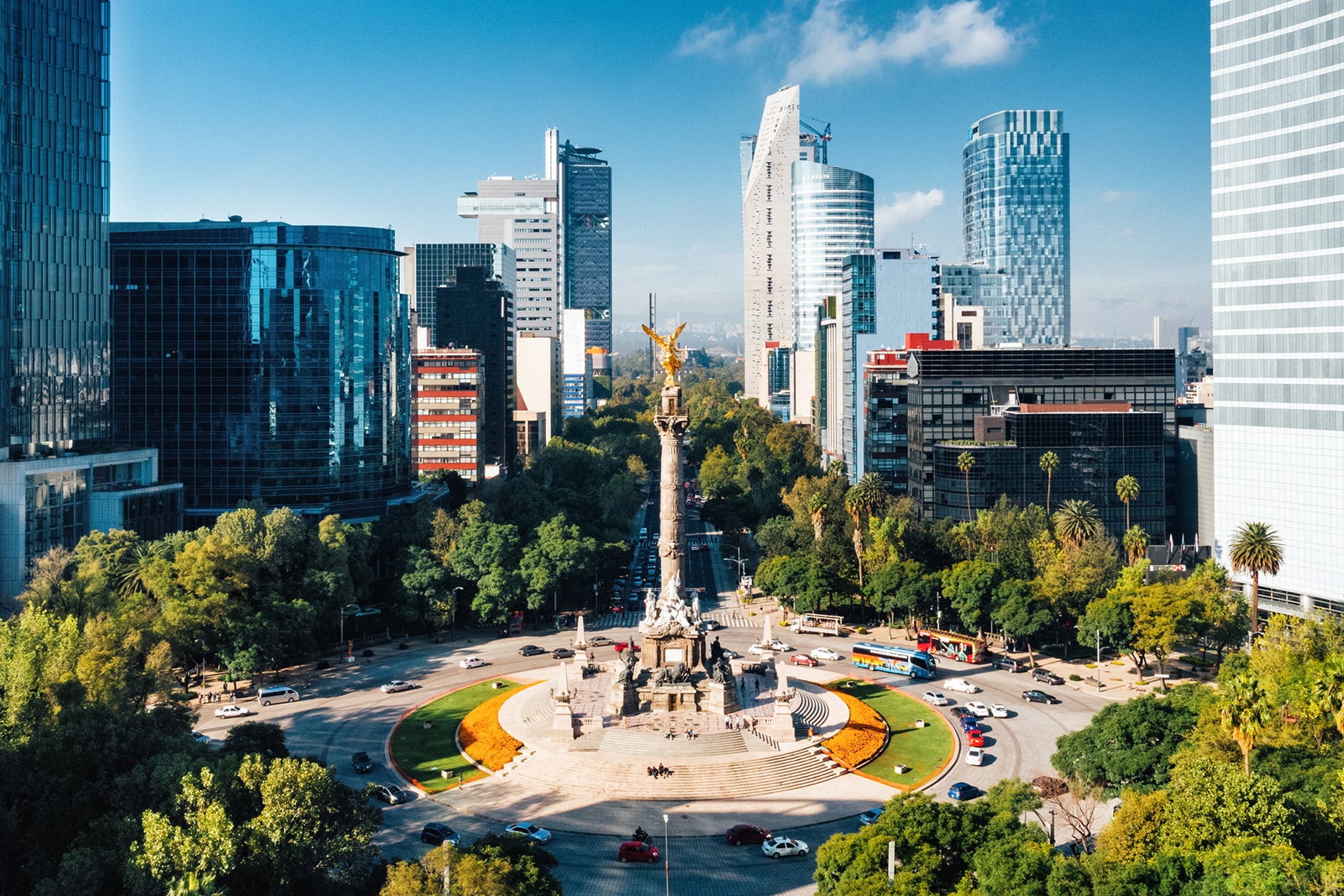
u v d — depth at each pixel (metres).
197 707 154.62
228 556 163.50
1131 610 168.12
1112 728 113.81
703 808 119.69
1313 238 193.50
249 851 85.00
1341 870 75.81
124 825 85.19
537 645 192.62
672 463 157.12
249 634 158.50
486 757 132.25
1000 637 195.00
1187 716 113.12
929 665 171.62
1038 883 79.69
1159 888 79.69
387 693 163.12
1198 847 86.25
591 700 150.50
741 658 179.50
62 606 149.25
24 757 94.75
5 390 193.12
